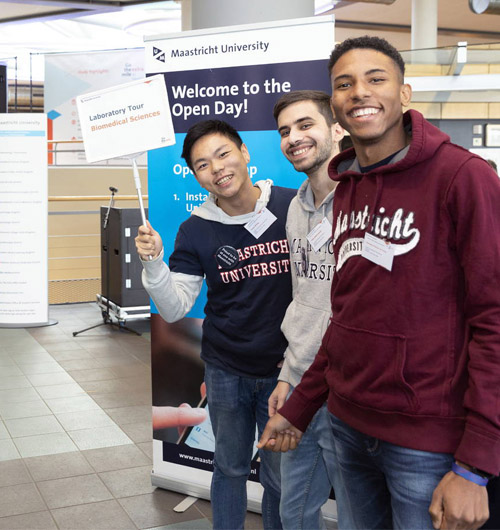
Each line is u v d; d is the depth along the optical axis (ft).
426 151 3.72
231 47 7.86
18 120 18.33
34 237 19.01
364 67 3.95
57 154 30.30
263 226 6.55
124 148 6.27
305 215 5.91
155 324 8.99
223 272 6.68
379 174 3.99
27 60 40.70
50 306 24.79
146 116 6.22
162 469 9.36
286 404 5.05
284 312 6.59
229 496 7.11
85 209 25.62
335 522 8.17
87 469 10.11
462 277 3.73
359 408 4.13
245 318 6.63
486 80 8.64
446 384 3.74
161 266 6.21
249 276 6.61
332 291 4.58
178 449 9.17
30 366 16.26
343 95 4.06
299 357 5.75
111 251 20.24
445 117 8.93
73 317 22.57
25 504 8.87
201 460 9.00
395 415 3.89
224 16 9.89
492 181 3.59
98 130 6.31
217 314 6.88
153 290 6.25
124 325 20.59
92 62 30.17
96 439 11.39
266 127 7.83
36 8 30.04
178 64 8.17
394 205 3.89
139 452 10.82
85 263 25.79
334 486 5.70
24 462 10.34
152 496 9.20
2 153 18.49
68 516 8.54
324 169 5.76
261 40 7.72
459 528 3.56
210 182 6.38
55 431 11.75
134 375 15.55
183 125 8.27
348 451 4.50
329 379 4.43
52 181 25.32
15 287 19.26
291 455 5.99
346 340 4.13
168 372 9.02
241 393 6.82
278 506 7.02
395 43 40.65
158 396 9.14
